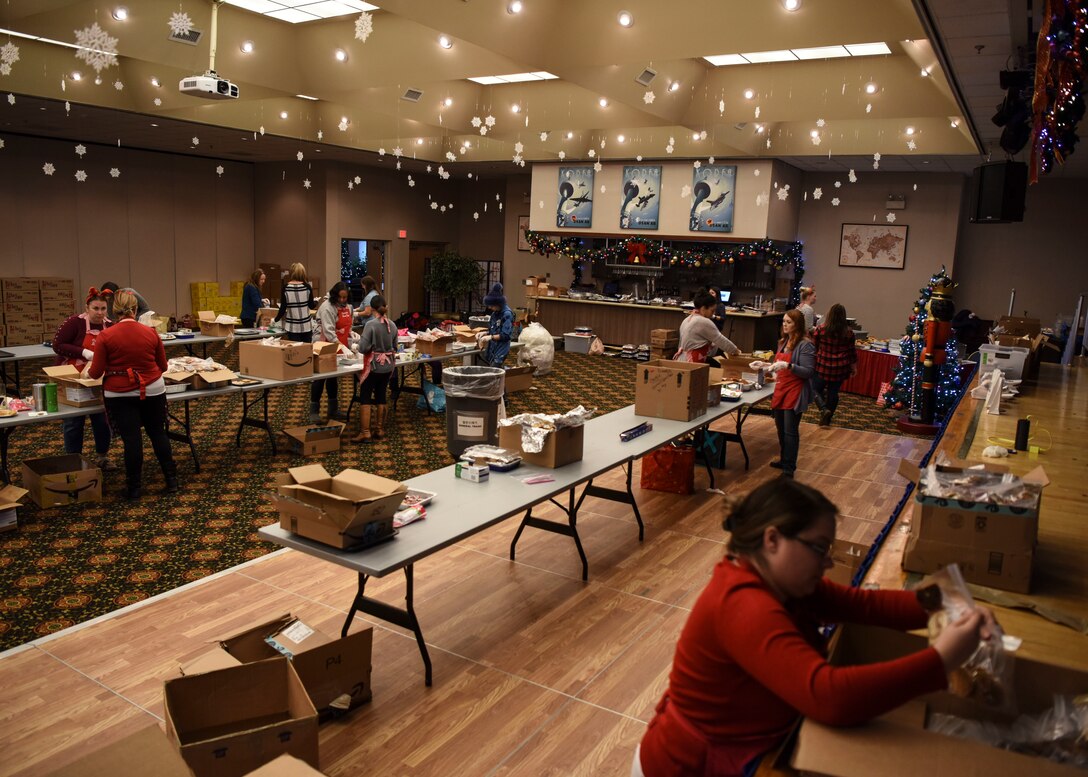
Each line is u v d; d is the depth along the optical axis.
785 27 6.90
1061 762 1.60
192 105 11.67
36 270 15.00
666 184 15.36
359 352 8.21
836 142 13.23
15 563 4.68
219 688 2.73
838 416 10.04
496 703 3.42
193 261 17.84
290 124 13.83
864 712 1.25
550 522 4.83
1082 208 14.48
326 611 4.20
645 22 7.45
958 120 10.71
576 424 4.58
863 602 1.61
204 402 9.49
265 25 9.19
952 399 9.52
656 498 6.38
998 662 1.57
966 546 2.46
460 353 9.43
